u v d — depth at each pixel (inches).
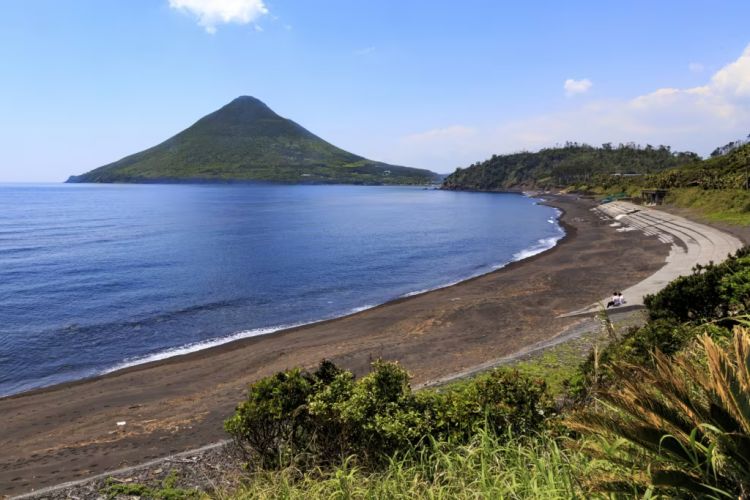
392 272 1491.1
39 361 754.2
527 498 145.6
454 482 172.9
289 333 860.0
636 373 135.6
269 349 755.4
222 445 343.0
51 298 1147.3
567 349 554.9
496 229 2689.5
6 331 897.5
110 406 551.8
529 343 694.5
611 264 1355.8
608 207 3250.5
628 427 115.0
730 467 106.7
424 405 233.3
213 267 1550.2
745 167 2672.2
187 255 1792.6
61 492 287.3
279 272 1472.7
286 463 227.6
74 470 385.1
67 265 1583.4
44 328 916.6
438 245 2069.4
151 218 3422.7
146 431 469.1
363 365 652.1
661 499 111.8
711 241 1419.8
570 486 138.2
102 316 999.0
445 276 1432.1
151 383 631.8
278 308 1074.1
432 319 883.4
